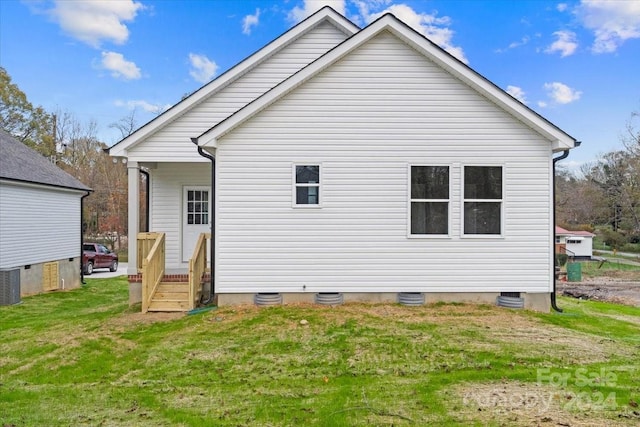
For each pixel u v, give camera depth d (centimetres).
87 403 446
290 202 855
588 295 1759
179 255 1134
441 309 819
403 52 861
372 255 859
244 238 852
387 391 450
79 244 1808
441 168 866
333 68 858
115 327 761
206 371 533
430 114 863
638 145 2886
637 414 385
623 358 561
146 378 520
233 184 851
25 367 580
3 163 1407
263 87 1044
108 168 3659
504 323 736
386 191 861
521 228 865
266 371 525
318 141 858
